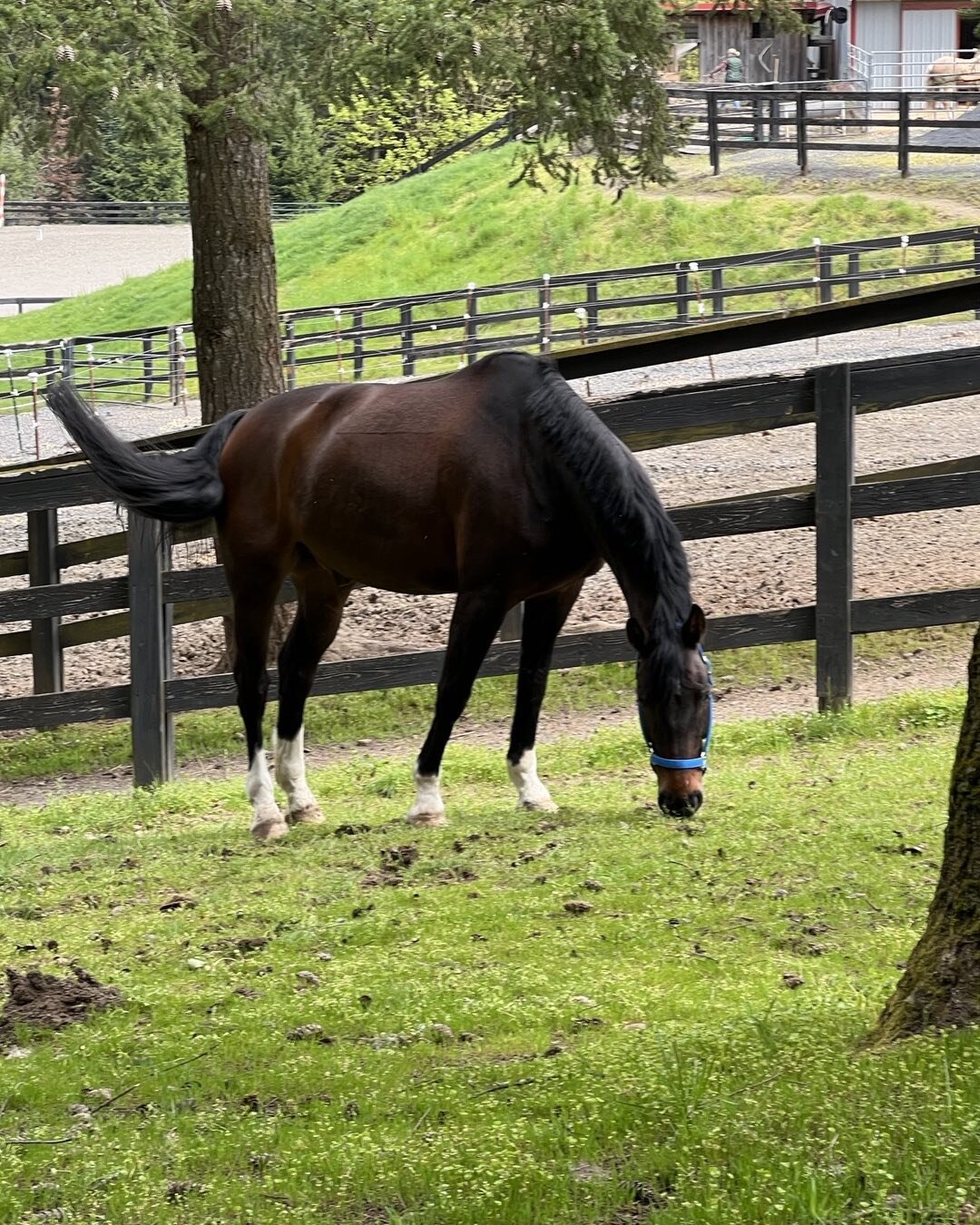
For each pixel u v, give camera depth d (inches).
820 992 226.2
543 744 511.2
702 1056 194.2
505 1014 233.9
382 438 385.7
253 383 622.8
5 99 539.5
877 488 470.3
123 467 414.0
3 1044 240.8
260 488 413.1
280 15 555.5
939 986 189.3
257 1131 192.5
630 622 346.9
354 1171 174.2
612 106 622.5
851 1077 176.6
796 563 706.2
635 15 625.0
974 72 1945.1
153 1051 229.1
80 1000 257.1
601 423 354.9
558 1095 188.5
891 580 655.1
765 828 342.3
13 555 558.6
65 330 1781.5
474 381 380.8
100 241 2486.5
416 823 386.9
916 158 1648.6
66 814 471.5
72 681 660.7
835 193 1539.1
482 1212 159.3
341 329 1433.3
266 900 323.3
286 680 419.8
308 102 590.6
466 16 569.9
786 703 534.6
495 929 285.9
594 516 348.5
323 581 419.8
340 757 541.0
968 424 924.0
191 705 508.1
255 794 410.6
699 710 336.5
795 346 1210.0
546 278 1250.0
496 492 364.5
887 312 490.9
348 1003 246.8
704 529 481.7
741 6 804.6
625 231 1534.2
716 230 1498.5
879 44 2196.1
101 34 516.4
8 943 307.1
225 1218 169.0
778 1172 156.1
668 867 314.8
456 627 374.6
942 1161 153.2
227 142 606.5
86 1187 178.9
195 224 619.8
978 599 466.9
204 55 535.5
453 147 1929.1
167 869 365.4
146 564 503.2
